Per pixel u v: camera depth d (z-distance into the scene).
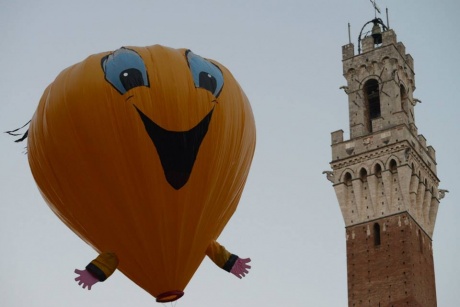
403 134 146.12
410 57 161.38
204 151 63.31
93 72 63.81
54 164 63.28
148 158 62.41
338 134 151.88
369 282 138.00
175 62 64.69
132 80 63.19
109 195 62.53
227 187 65.00
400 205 142.25
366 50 158.38
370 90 158.25
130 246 62.72
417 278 137.38
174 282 62.94
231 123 65.00
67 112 62.94
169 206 62.59
